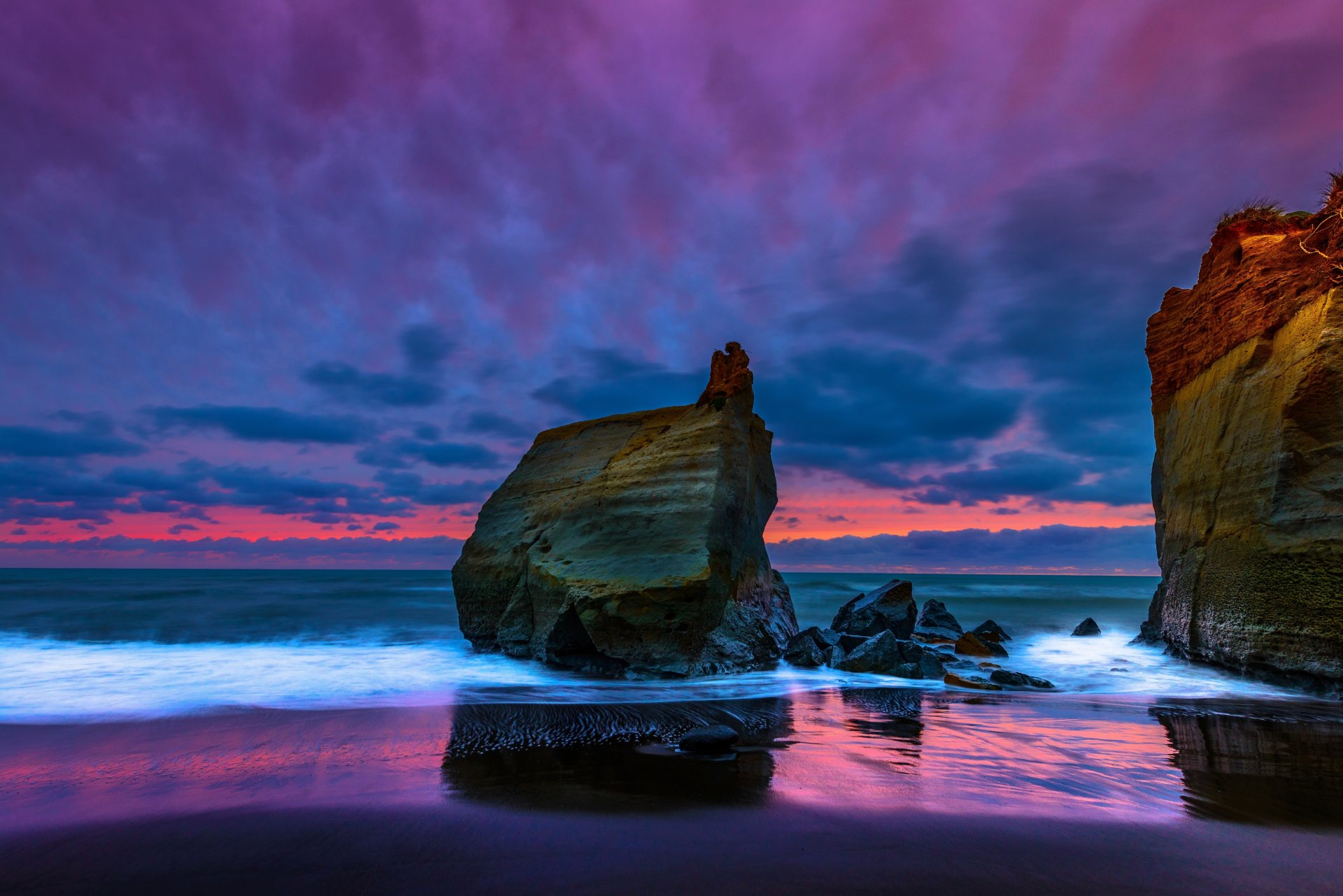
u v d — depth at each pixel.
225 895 4.69
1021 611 42.25
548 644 16.61
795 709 11.64
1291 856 5.25
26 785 7.27
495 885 4.76
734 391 18.91
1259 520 13.82
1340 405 12.69
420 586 63.03
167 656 18.44
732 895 4.56
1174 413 19.52
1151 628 22.16
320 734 9.61
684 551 15.65
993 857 5.20
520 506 22.05
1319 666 12.21
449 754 8.55
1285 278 14.77
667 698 12.68
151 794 6.95
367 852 5.38
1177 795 6.75
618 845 5.47
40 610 33.50
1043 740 9.19
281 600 41.22
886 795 6.72
